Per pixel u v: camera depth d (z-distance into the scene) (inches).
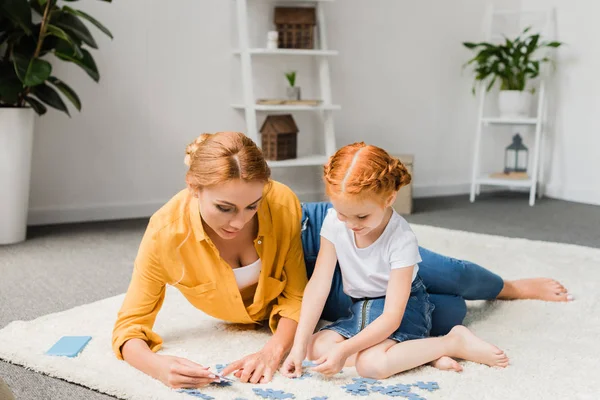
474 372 57.4
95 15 128.3
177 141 139.2
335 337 59.5
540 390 53.9
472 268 70.4
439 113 168.6
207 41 139.6
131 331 59.9
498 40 171.3
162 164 138.4
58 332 67.1
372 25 157.4
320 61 145.2
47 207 128.8
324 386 54.4
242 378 55.1
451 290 68.9
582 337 67.0
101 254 103.4
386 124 162.2
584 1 157.6
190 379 53.1
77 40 113.3
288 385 54.5
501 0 171.3
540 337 66.8
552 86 166.7
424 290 64.5
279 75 147.9
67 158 129.5
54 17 111.6
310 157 145.1
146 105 135.3
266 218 61.3
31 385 55.4
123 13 130.8
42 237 116.0
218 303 63.9
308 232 69.6
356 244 60.5
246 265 63.0
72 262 98.3
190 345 63.9
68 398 53.1
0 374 57.4
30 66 103.3
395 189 56.7
